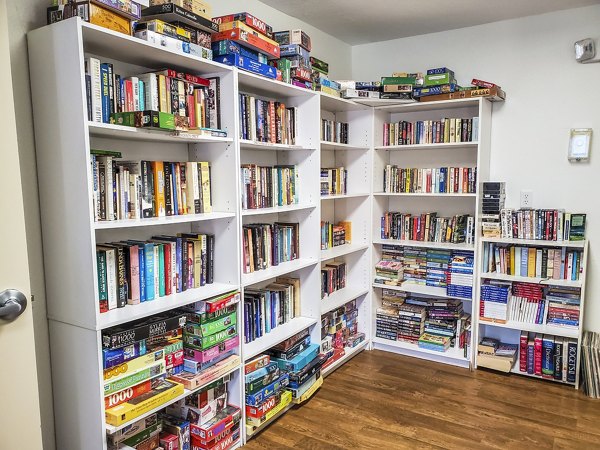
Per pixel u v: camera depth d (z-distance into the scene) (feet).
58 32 5.21
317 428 7.93
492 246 10.32
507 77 10.66
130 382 5.86
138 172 6.25
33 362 4.36
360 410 8.54
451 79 10.48
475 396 9.07
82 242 5.39
